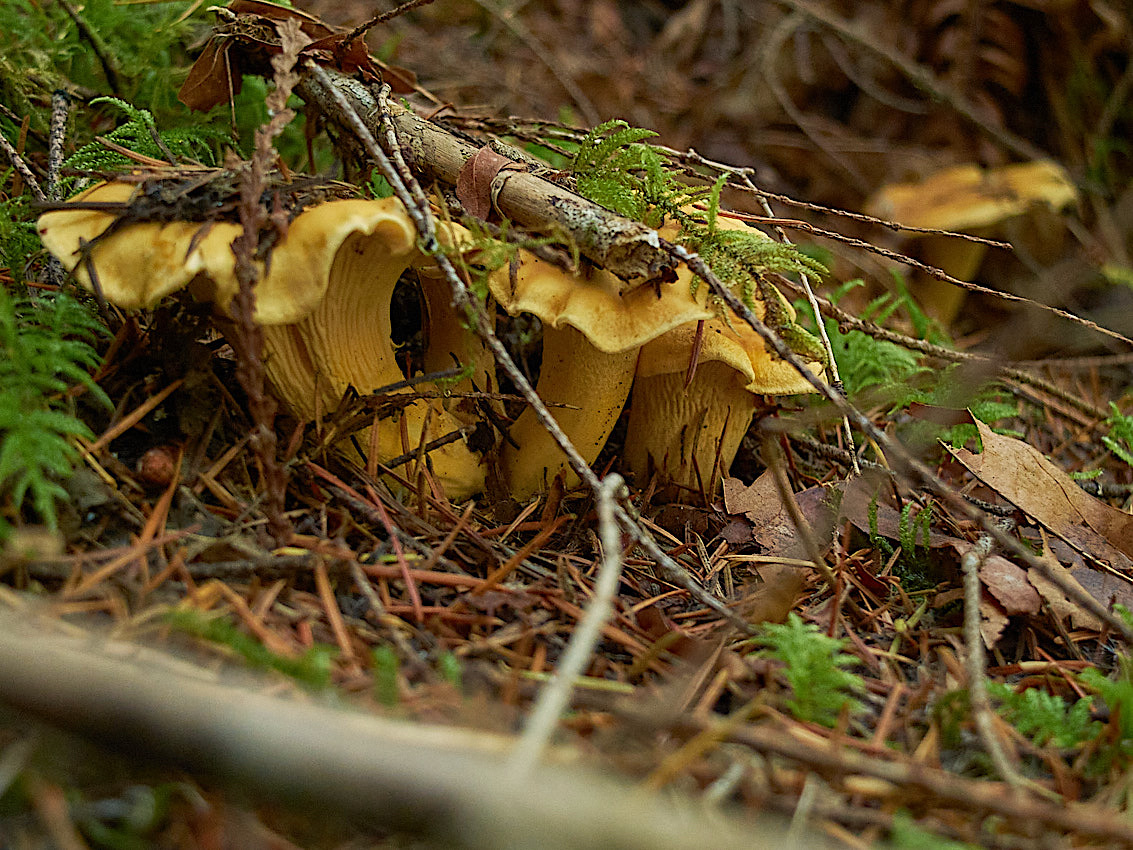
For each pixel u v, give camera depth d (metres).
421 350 0.37
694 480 0.36
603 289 0.32
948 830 0.27
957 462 0.38
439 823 0.22
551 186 0.32
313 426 0.33
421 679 0.28
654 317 0.31
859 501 0.36
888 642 0.32
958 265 0.58
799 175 0.64
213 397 0.32
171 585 0.29
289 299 0.29
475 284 0.31
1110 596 0.33
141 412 0.31
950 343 0.48
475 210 0.33
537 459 0.35
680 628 0.31
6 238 0.33
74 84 0.41
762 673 0.30
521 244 0.31
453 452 0.34
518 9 0.66
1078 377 0.50
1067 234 0.60
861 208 0.63
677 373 0.35
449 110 0.42
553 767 0.25
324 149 0.44
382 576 0.30
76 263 0.30
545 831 0.22
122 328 0.32
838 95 0.67
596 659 0.30
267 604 0.29
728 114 0.64
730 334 0.33
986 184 0.57
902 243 0.59
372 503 0.32
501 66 0.62
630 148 0.33
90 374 0.32
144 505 0.30
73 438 0.30
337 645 0.29
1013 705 0.29
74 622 0.27
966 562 0.31
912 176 0.62
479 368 0.35
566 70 0.62
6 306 0.30
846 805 0.27
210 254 0.29
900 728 0.29
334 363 0.32
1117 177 0.63
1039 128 0.65
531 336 0.38
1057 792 0.28
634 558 0.34
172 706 0.23
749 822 0.26
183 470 0.31
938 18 0.63
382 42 0.58
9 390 0.29
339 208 0.30
